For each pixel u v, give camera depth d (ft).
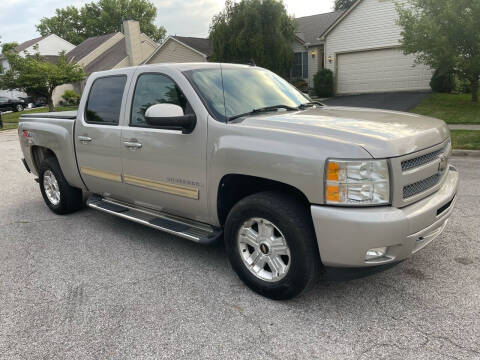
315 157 9.05
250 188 11.46
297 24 76.95
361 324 9.30
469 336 8.71
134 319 9.89
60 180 17.54
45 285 11.82
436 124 11.14
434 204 9.69
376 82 69.46
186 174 11.80
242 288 11.19
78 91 130.31
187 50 89.71
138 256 13.60
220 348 8.69
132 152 13.33
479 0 39.91
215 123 11.02
